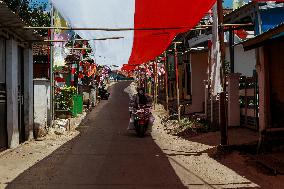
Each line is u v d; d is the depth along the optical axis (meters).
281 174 8.29
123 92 58.78
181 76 26.67
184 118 19.17
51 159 10.38
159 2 6.99
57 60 19.69
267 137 10.55
